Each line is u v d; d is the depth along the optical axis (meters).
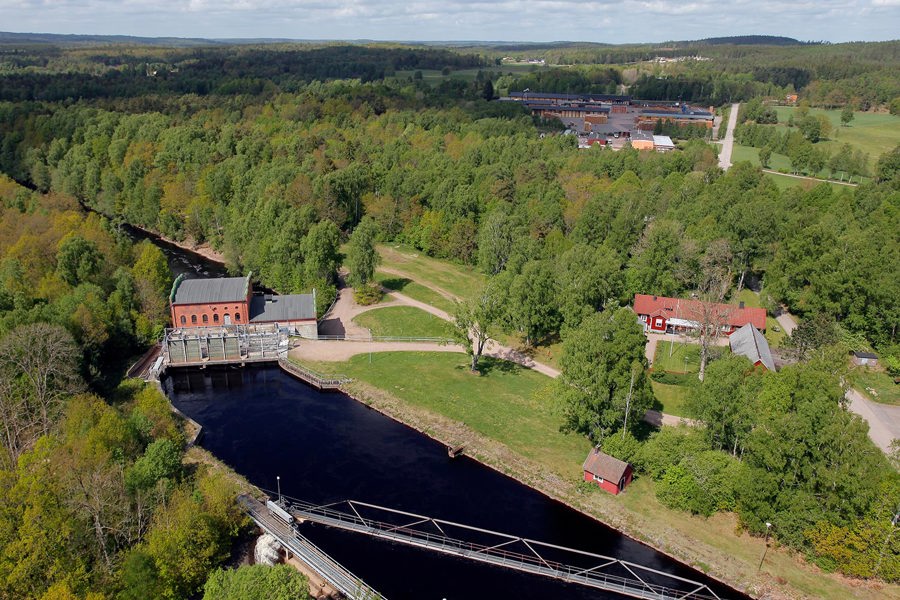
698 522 77.50
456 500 82.44
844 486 67.25
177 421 97.44
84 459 70.19
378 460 91.19
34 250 133.25
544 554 73.12
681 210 159.00
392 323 136.88
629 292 137.00
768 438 72.56
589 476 84.94
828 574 69.50
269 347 123.56
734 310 125.31
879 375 111.31
